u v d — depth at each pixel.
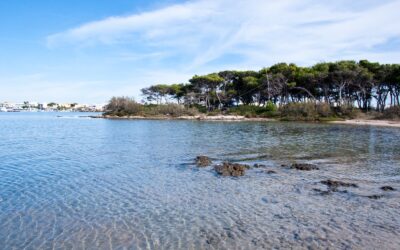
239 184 18.14
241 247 10.54
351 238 11.12
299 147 32.66
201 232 11.72
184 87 126.75
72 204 14.83
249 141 38.00
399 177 19.70
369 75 82.75
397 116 76.81
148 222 12.68
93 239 11.16
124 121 89.81
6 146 34.88
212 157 26.89
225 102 122.00
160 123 78.19
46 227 12.16
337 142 36.84
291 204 14.65
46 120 103.31
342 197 15.62
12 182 18.75
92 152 30.19
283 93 103.69
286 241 10.93
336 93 99.75
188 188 17.44
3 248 10.49
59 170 22.09
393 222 12.49
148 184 18.31
